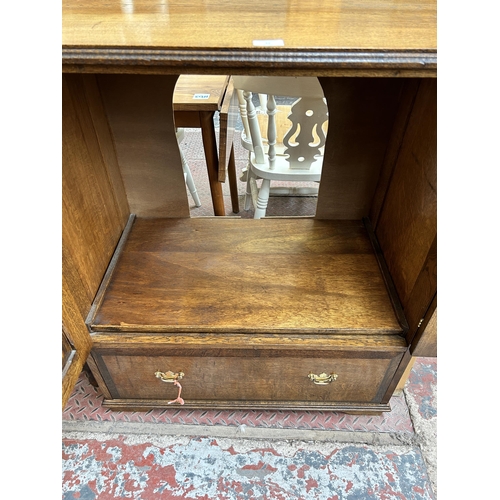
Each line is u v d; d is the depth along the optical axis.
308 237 0.96
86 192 0.75
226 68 0.46
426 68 0.45
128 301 0.79
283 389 0.86
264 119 1.57
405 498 0.82
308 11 0.55
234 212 1.59
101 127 0.82
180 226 0.99
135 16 0.53
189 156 1.94
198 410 0.96
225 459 0.88
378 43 0.45
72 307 0.66
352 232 0.97
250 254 0.90
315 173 1.26
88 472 0.86
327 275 0.85
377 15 0.54
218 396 0.89
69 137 0.68
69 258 0.66
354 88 0.79
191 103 1.08
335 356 0.77
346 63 0.44
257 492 0.83
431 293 0.63
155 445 0.90
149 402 0.91
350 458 0.88
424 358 1.07
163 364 0.80
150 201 0.99
